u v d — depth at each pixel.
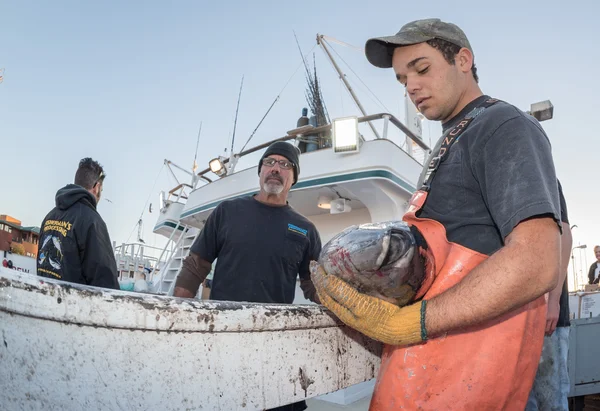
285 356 1.14
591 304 5.35
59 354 0.84
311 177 4.90
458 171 1.13
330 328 1.27
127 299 0.90
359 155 4.69
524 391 1.06
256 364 1.07
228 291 2.39
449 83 1.24
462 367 1.01
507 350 1.01
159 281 7.33
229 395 1.02
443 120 1.34
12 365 0.82
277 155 2.64
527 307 1.05
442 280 1.04
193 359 0.97
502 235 0.95
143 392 0.91
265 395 1.08
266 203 2.61
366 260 0.97
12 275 0.82
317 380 1.21
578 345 3.65
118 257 9.34
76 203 2.74
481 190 1.07
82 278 2.67
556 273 0.88
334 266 1.02
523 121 1.04
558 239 0.90
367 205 5.07
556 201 0.93
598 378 3.70
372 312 0.99
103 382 0.87
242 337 1.05
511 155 0.98
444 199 1.16
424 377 1.02
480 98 1.25
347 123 4.70
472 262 1.04
